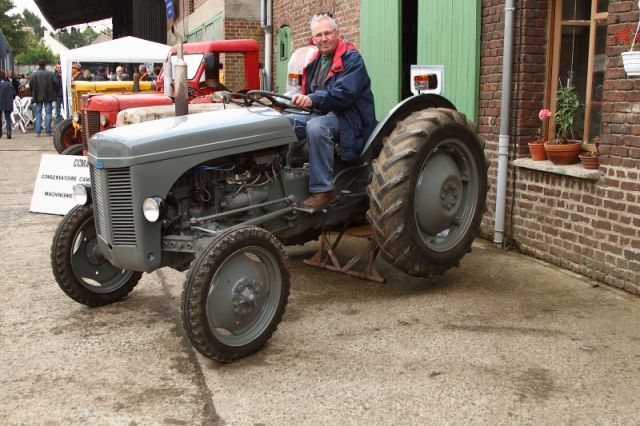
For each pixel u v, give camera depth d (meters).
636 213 4.88
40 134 19.14
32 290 5.33
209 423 3.27
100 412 3.38
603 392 3.47
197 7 19.38
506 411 3.30
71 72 15.19
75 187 4.55
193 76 8.91
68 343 4.25
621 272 5.04
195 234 4.12
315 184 4.70
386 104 8.38
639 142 4.82
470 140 5.08
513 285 5.20
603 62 5.55
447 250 5.05
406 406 3.37
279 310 4.08
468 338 4.18
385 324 4.45
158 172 3.94
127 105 9.17
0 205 8.82
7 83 17.73
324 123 4.69
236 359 3.91
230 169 4.29
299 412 3.34
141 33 25.11
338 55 4.77
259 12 15.00
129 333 4.41
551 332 4.25
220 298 3.82
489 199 6.50
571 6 5.82
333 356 3.97
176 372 3.82
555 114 5.96
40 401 3.50
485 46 6.41
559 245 5.67
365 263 5.84
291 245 5.84
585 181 5.34
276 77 13.71
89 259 4.79
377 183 4.69
